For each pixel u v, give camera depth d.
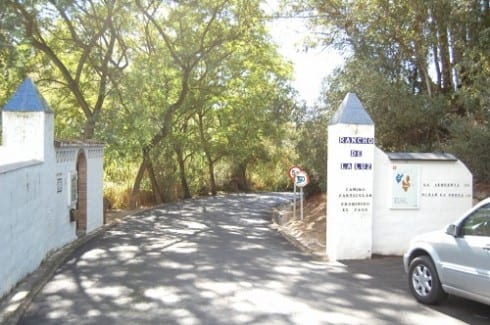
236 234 15.23
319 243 13.01
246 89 31.03
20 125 10.45
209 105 31.30
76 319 6.64
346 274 9.33
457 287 6.64
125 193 25.56
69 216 13.14
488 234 6.30
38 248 9.92
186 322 6.50
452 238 6.80
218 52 25.53
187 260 10.74
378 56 16.03
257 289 8.20
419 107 15.05
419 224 11.06
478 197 12.45
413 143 16.06
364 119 10.68
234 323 6.47
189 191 33.41
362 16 15.47
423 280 7.34
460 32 14.49
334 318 6.68
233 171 41.34
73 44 22.12
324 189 19.00
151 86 22.05
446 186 11.07
